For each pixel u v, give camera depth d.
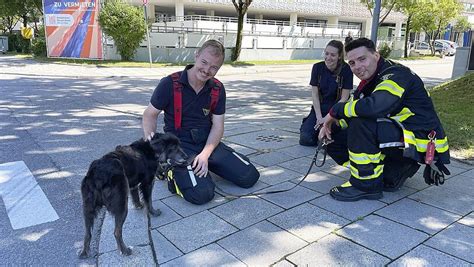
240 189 4.05
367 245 2.95
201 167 3.69
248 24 26.08
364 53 3.59
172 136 3.31
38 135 6.29
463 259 2.77
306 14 36.34
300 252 2.86
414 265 2.70
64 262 2.86
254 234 3.12
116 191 2.76
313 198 3.80
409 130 3.57
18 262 2.85
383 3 28.48
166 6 31.44
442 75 19.88
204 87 3.82
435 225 3.26
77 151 5.48
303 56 27.39
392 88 3.40
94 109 8.60
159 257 2.82
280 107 9.47
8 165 4.85
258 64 21.39
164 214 3.48
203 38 21.48
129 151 3.05
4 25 37.72
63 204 3.81
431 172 3.74
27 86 11.85
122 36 18.36
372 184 3.70
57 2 19.08
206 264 2.73
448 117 6.93
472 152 5.20
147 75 15.66
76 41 19.44
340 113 3.71
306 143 5.60
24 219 3.50
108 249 2.96
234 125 7.13
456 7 35.25
